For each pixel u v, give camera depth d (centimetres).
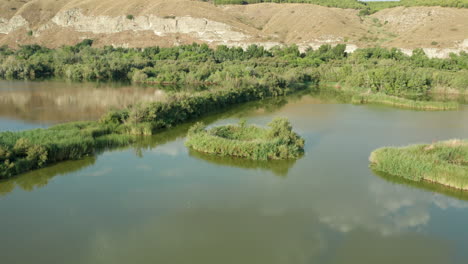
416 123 4094
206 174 2427
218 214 1898
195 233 1720
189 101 4156
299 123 4016
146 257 1537
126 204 1978
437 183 2325
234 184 2275
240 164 2636
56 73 8925
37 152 2408
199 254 1566
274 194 2147
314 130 3688
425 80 6669
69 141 2655
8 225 1752
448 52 10438
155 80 8088
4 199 2019
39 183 2242
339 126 3891
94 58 9938
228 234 1719
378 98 5675
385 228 1800
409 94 6538
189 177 2367
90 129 3062
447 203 2075
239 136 3120
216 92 4938
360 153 2930
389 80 6600
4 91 5894
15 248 1576
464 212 1969
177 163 2620
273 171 2512
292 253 1587
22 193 2098
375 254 1595
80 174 2381
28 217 1828
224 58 10706
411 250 1625
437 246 1661
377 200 2098
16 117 3906
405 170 2400
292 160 2728
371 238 1712
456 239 1716
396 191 2220
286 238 1700
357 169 2566
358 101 5609
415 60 9156
